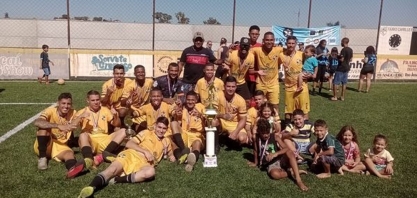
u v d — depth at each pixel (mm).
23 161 5047
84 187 4176
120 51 15711
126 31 27906
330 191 4285
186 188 4281
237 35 27484
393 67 17812
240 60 6480
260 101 6090
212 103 5621
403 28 27328
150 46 28125
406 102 11141
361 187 4418
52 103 9617
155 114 5641
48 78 14750
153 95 5527
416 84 16391
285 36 19125
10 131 6629
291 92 6859
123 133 5191
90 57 15602
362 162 4984
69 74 15547
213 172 4824
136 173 4344
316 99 11383
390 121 8281
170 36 28031
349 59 11039
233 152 5762
